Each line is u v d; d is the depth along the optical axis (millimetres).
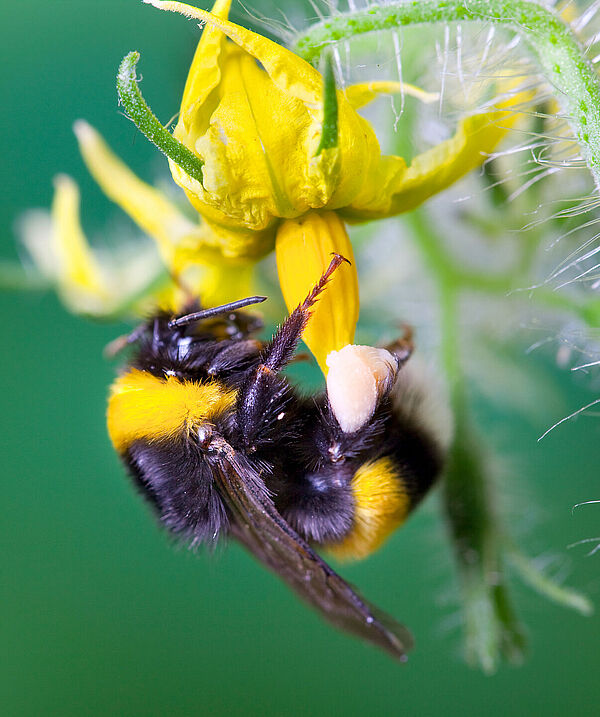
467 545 123
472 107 115
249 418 119
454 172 113
